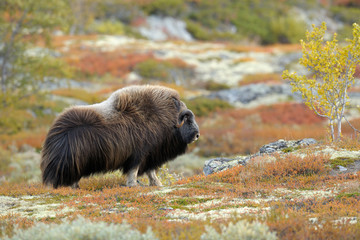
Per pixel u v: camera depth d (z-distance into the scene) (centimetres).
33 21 10338
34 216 2277
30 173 6262
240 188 2717
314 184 2716
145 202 2480
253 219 1836
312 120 9262
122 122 3062
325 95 3716
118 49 16662
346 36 4272
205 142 7988
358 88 9694
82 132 2966
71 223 1819
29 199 2753
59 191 2889
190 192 2650
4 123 9344
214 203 2408
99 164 3030
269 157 3256
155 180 3406
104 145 2989
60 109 10475
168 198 2544
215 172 3556
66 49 16262
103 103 3181
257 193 2586
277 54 16988
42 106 10394
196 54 17000
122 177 3456
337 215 1972
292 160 3053
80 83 12925
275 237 1518
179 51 17150
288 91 12244
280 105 10475
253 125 9081
